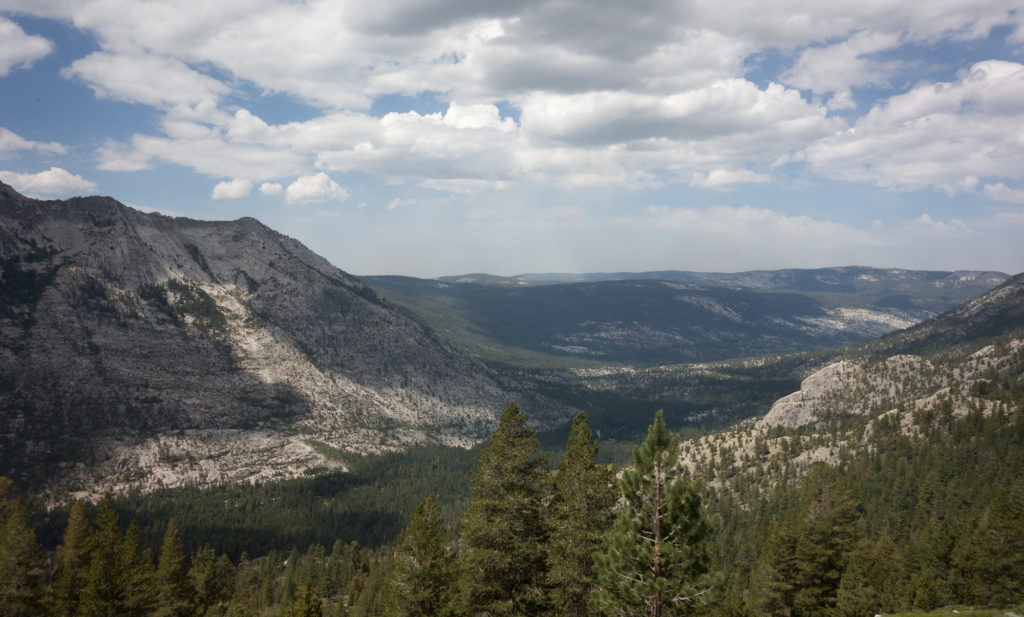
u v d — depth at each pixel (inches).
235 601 3986.2
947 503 4970.5
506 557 1601.9
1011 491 3853.3
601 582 1392.7
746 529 5482.3
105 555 2559.1
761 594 2502.5
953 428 7135.8
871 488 5949.8
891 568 3068.4
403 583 1835.6
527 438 1720.0
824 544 2425.0
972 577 2775.6
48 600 2600.9
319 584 5708.7
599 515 1595.7
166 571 2928.2
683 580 1316.4
